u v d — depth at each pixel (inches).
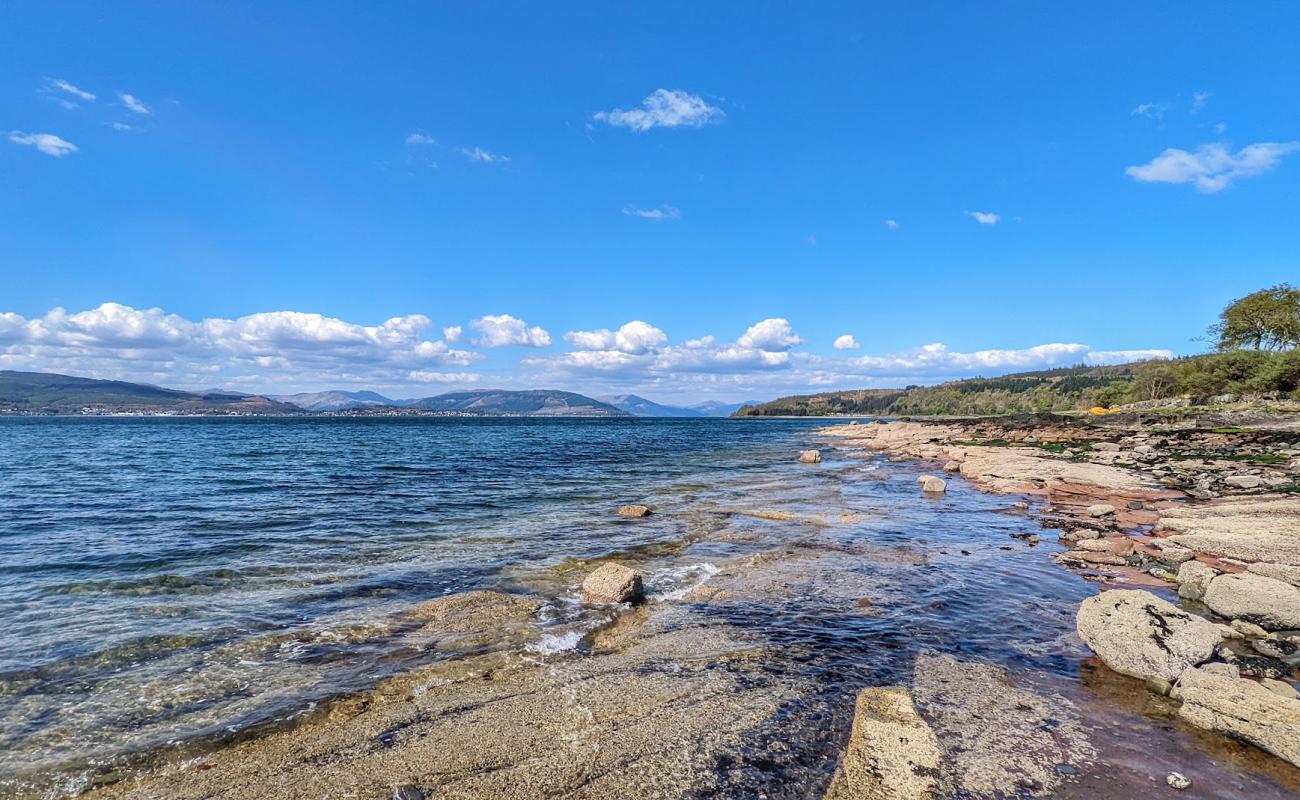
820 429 3900.1
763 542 550.9
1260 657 283.3
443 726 223.0
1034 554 506.9
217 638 312.0
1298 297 2861.7
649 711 234.7
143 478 1011.9
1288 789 185.9
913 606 369.1
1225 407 2380.7
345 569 451.5
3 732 220.7
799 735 218.2
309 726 224.8
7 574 431.2
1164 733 219.9
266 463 1305.4
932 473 1238.9
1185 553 465.4
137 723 227.8
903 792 182.5
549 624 335.6
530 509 733.9
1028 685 260.1
